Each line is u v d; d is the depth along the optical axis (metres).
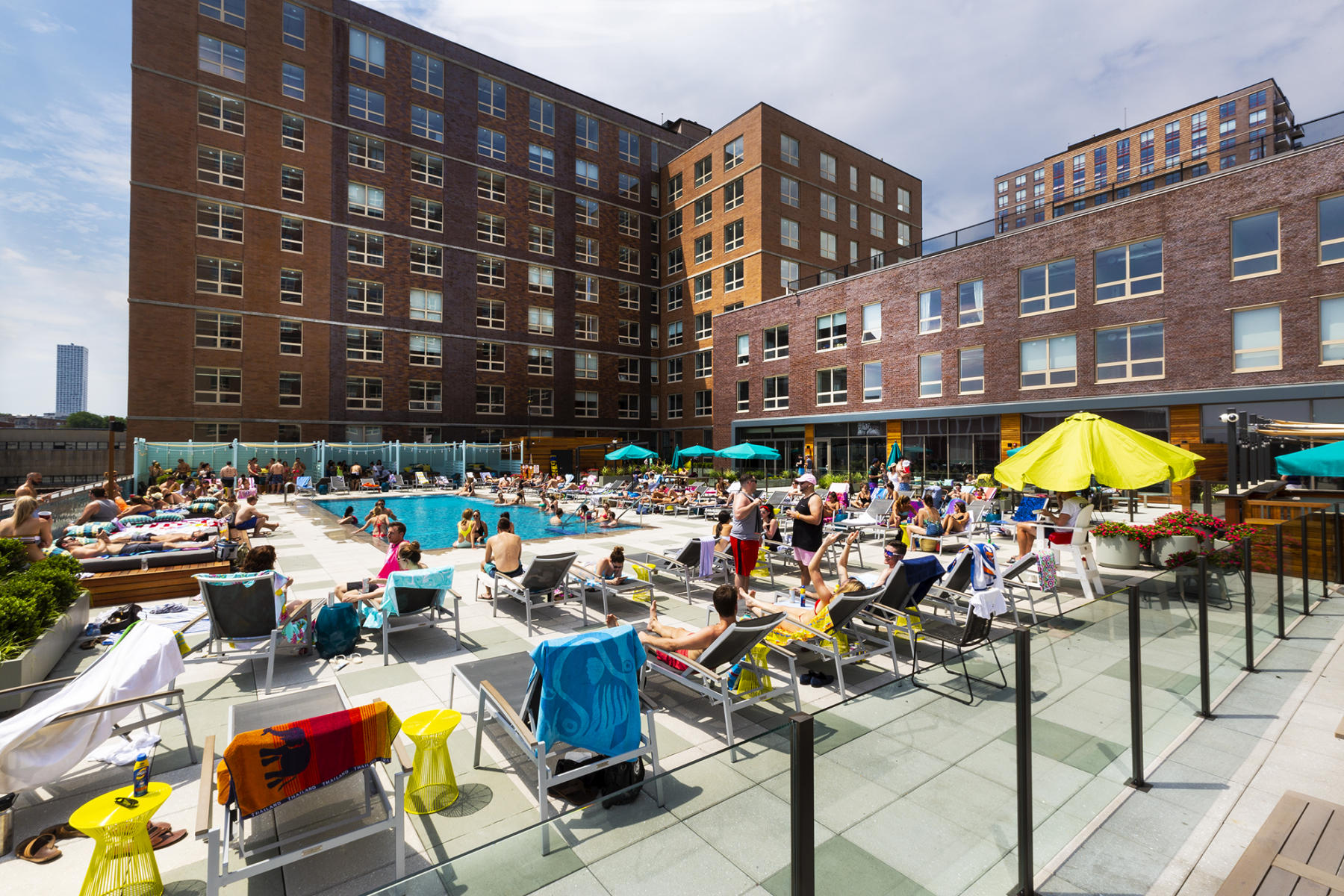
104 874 2.77
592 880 1.89
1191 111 73.19
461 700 5.18
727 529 10.24
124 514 13.77
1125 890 2.91
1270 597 6.67
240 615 5.64
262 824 3.07
